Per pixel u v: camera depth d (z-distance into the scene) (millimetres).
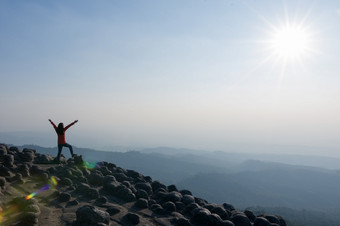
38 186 12656
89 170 16531
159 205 12797
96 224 9227
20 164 15031
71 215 10094
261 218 12891
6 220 8836
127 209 12078
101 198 12344
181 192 17203
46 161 17000
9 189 11516
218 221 11867
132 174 18359
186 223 11258
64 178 13961
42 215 9719
